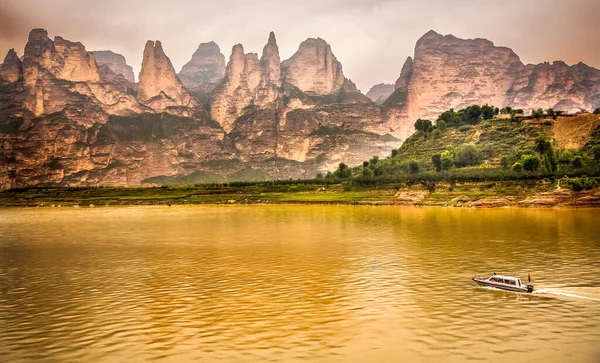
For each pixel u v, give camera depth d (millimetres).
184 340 50125
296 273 78750
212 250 102562
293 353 46625
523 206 185125
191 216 184375
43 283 75125
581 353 45594
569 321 53688
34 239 124938
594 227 123438
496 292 65625
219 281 74188
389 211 186125
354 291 67062
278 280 74125
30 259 95938
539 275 74000
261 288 69500
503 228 125812
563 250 93562
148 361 45406
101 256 98062
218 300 63750
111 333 52344
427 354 45938
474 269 79062
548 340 48625
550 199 182625
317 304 61281
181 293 67625
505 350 46500
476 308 58750
